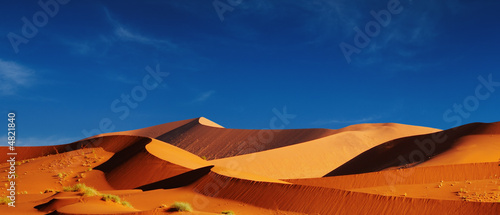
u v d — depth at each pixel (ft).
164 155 220.43
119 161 212.84
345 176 207.00
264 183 133.90
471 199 130.21
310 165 398.01
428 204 105.91
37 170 204.95
